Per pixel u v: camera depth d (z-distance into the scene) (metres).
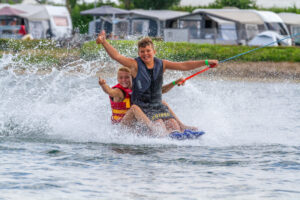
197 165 20.80
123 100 27.27
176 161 21.42
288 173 19.67
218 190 17.16
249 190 17.23
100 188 17.09
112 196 16.27
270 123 33.72
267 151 24.08
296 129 31.41
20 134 27.17
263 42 108.50
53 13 130.00
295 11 159.88
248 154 23.28
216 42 107.38
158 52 67.69
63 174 18.72
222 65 84.75
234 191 17.09
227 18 116.62
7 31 122.06
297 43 115.75
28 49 74.00
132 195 16.41
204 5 172.50
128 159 21.58
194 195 16.55
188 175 19.09
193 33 108.44
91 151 23.06
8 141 25.14
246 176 19.14
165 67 26.72
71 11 172.62
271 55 92.00
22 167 19.59
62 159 21.22
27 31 125.44
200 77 71.69
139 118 25.94
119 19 133.25
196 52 88.88
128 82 27.19
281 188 17.52
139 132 26.58
